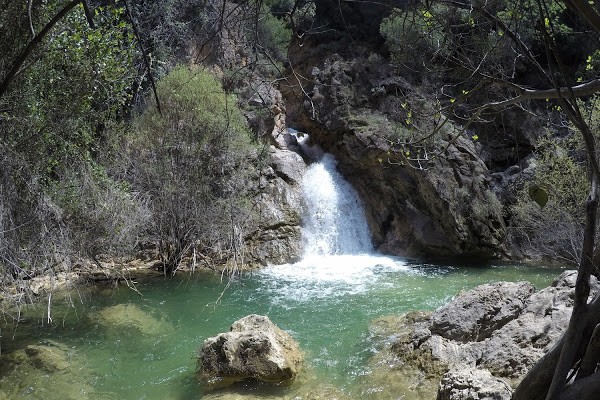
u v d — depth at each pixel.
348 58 16.44
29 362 6.97
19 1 7.32
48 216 8.20
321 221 13.71
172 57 13.62
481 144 14.21
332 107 15.12
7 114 7.91
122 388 6.53
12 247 7.54
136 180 11.02
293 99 16.42
